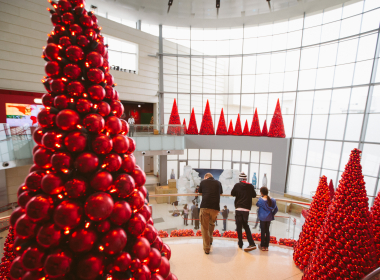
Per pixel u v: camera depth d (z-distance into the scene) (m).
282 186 13.26
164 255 1.39
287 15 13.69
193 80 16.91
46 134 1.01
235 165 17.00
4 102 9.16
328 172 13.30
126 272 1.07
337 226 1.98
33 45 9.97
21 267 1.01
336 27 12.51
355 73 11.88
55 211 0.91
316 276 2.03
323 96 13.30
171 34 16.62
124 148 1.12
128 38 13.77
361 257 1.87
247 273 2.47
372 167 12.02
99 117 1.04
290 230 4.06
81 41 1.08
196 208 4.16
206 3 12.47
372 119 11.56
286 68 14.86
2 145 7.18
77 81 1.07
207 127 14.70
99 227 0.98
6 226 2.66
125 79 13.94
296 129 14.63
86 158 0.98
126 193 1.07
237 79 16.92
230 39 16.52
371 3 10.99
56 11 1.14
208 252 2.88
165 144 12.96
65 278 0.99
